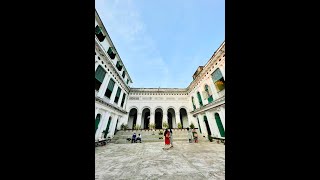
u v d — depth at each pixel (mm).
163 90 24000
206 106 15516
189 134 14984
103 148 11688
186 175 5016
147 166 6219
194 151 9625
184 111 26172
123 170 5691
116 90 16922
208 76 15141
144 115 25859
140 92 23812
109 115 14961
